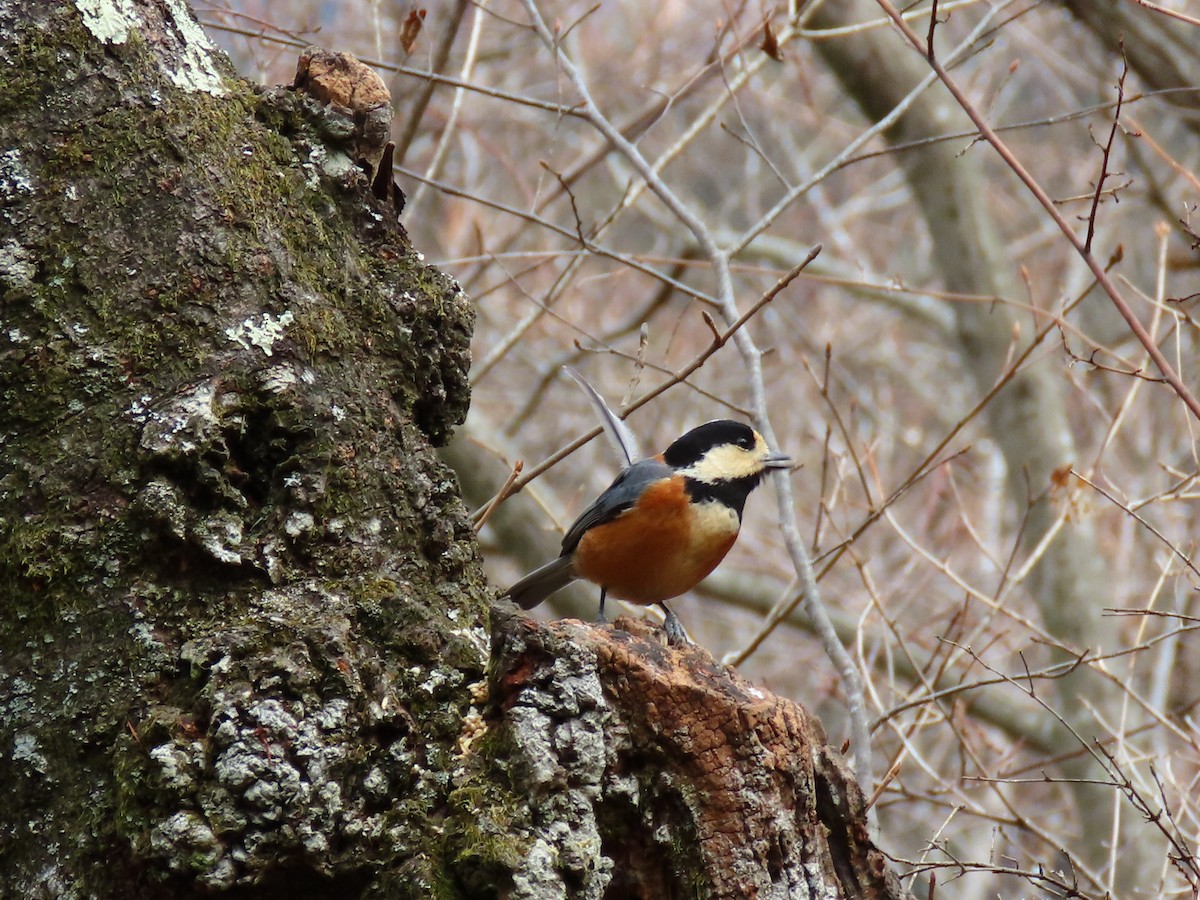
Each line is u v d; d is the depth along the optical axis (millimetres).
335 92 6715
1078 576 17641
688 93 17344
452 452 17156
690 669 6055
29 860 5172
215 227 6012
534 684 5539
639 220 24359
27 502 5547
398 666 5625
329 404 5984
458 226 19172
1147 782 13492
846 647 17938
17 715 5316
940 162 20031
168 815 4980
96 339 5754
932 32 9336
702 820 5828
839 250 25031
